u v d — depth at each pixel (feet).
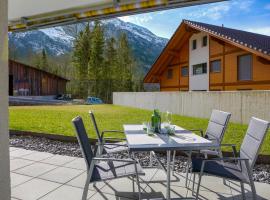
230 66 56.54
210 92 36.09
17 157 17.43
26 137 23.90
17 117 36.94
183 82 74.23
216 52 60.80
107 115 41.32
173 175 14.15
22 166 15.53
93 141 20.88
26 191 12.01
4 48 6.13
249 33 67.97
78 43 140.26
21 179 13.44
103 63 136.87
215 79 61.41
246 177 9.43
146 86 85.40
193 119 35.94
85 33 139.33
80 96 130.00
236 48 54.49
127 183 13.00
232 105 32.35
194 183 12.64
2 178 6.14
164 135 11.67
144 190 12.23
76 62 141.28
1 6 6.03
